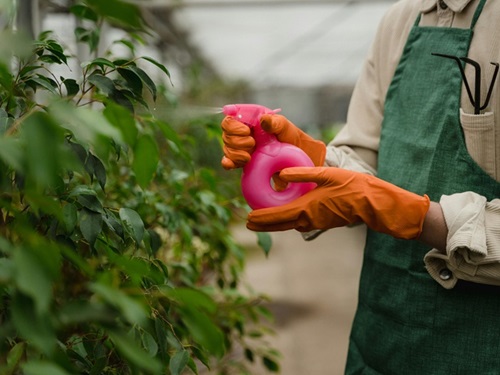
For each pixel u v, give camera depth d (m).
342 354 3.23
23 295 0.48
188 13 7.93
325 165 1.26
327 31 11.70
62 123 0.76
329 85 20.55
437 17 1.21
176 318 1.32
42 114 0.48
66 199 0.86
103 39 2.64
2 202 0.56
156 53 6.16
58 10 2.23
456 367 1.10
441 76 1.15
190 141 1.55
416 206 1.03
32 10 1.78
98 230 0.85
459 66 1.06
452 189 1.10
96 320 0.55
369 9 9.98
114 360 0.97
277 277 5.05
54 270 0.48
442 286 1.10
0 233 0.77
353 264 5.69
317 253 6.24
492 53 1.09
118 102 0.90
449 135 1.11
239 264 1.70
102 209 0.88
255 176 1.07
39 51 0.95
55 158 0.48
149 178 0.81
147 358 0.54
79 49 2.33
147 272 0.63
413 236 1.03
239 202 1.68
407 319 1.15
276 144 1.09
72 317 0.53
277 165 1.08
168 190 1.62
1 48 0.48
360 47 13.99
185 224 1.44
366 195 1.02
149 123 1.09
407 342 1.15
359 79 1.41
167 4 6.55
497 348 1.07
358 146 1.35
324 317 3.91
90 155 0.87
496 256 0.99
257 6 7.49
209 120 1.53
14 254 0.46
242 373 1.72
